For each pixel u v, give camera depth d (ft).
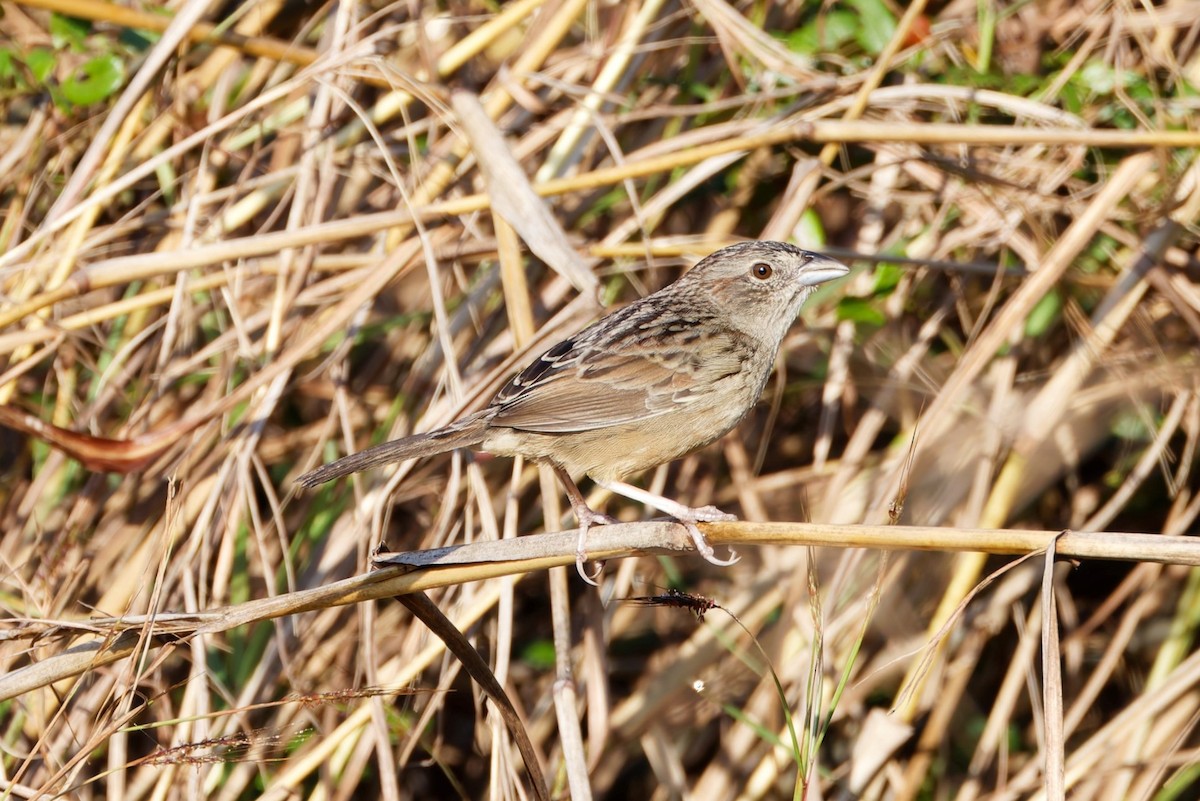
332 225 31.55
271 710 33.42
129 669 24.95
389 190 37.22
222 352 35.58
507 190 31.48
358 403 37.70
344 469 27.71
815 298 37.09
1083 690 37.01
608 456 29.71
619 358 29.84
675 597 23.73
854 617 33.94
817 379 37.40
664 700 35.78
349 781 32.30
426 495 36.47
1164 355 35.22
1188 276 35.88
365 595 23.13
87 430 34.60
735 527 21.95
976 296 37.17
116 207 37.91
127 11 32.68
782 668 34.22
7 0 32.65
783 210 34.76
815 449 38.37
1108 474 36.81
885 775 34.73
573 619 37.35
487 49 40.16
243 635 34.53
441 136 37.88
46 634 24.27
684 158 32.50
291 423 38.42
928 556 34.60
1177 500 35.04
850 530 21.08
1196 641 36.11
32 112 37.24
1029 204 35.42
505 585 29.48
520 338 30.68
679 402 29.84
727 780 35.06
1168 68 36.91
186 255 31.14
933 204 37.29
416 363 36.50
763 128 35.29
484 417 28.89
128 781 33.35
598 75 36.70
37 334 32.65
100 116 36.42
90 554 34.40
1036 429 33.40
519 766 34.83
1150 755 34.06
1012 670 34.60
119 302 34.55
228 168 38.27
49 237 34.71
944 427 34.78
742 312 31.68
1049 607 20.26
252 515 31.91
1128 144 32.35
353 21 34.40
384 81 34.09
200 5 32.07
